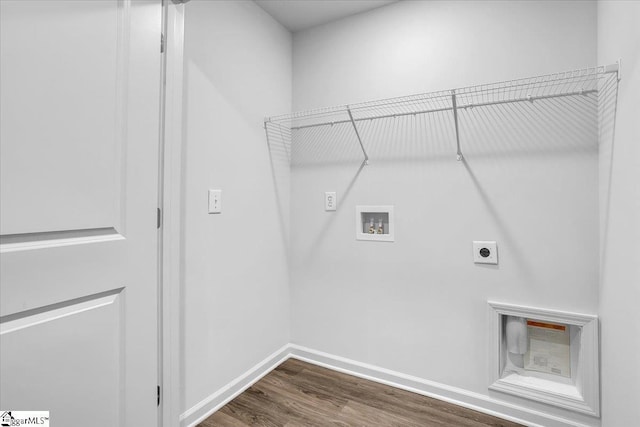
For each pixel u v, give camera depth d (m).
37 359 0.91
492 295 1.64
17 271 0.86
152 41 1.23
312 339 2.17
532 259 1.55
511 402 1.59
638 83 0.96
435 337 1.77
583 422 1.44
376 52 1.96
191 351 1.51
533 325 1.61
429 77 1.80
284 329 2.20
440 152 1.77
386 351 1.91
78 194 0.99
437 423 1.54
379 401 1.72
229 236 1.73
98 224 1.05
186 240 1.48
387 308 1.91
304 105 2.21
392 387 1.86
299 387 1.85
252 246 1.90
